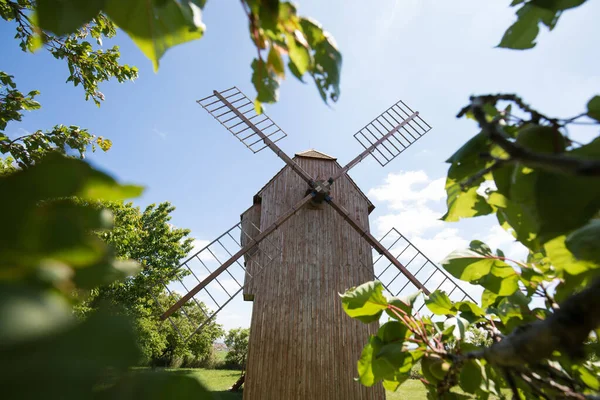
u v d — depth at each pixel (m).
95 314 0.32
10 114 5.65
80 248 0.40
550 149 0.88
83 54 6.84
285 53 0.83
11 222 0.37
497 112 1.11
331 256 11.80
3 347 0.26
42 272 0.37
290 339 10.27
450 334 1.83
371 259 12.08
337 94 0.84
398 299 2.00
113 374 0.29
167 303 24.03
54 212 0.39
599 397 1.03
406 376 1.75
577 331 0.78
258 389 9.52
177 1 0.72
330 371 10.03
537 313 1.84
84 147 6.53
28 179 0.37
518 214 1.29
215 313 10.43
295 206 11.91
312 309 10.80
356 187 13.54
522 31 1.10
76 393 0.26
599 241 0.87
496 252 1.86
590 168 0.51
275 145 12.87
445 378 1.56
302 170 12.66
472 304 2.04
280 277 11.16
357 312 1.99
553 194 0.77
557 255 1.25
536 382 1.12
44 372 0.26
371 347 1.83
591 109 0.87
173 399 0.32
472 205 1.58
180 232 28.55
